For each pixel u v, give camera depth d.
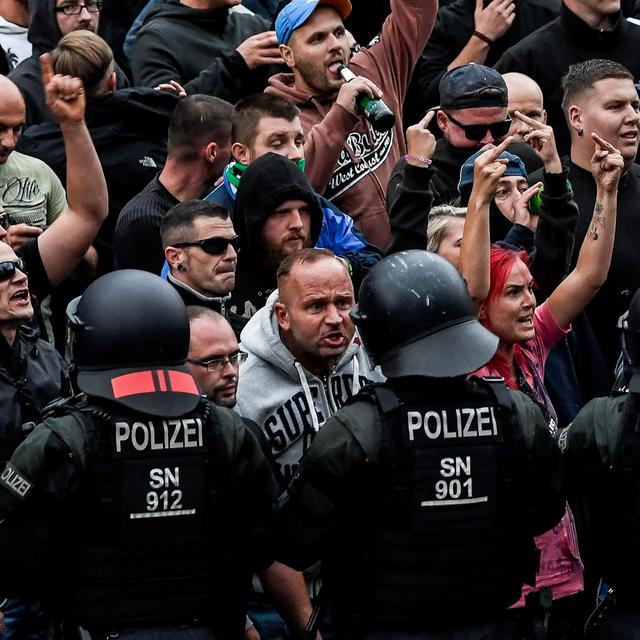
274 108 20.89
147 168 23.12
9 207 21.56
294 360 16.88
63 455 13.70
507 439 14.33
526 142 22.20
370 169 23.28
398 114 24.22
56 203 22.20
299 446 16.80
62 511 13.75
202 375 16.02
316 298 16.30
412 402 14.21
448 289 14.48
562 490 14.98
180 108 21.25
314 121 23.19
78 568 13.86
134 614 13.89
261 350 16.86
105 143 22.94
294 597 16.06
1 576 13.84
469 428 14.23
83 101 18.03
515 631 15.48
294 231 18.97
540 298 20.03
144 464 13.82
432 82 27.52
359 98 21.55
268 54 24.64
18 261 16.92
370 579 14.27
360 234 20.83
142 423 13.88
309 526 14.26
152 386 13.96
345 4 23.28
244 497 14.45
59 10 24.64
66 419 13.88
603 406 15.52
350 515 14.38
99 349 14.04
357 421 14.12
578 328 20.69
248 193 19.03
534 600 15.66
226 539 14.32
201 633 14.16
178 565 13.96
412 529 14.09
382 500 14.12
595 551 15.97
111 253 23.19
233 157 21.34
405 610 14.20
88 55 22.61
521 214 20.02
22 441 15.45
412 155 19.53
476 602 14.33
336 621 14.84
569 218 19.78
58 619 14.17
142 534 13.83
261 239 19.02
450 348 14.27
